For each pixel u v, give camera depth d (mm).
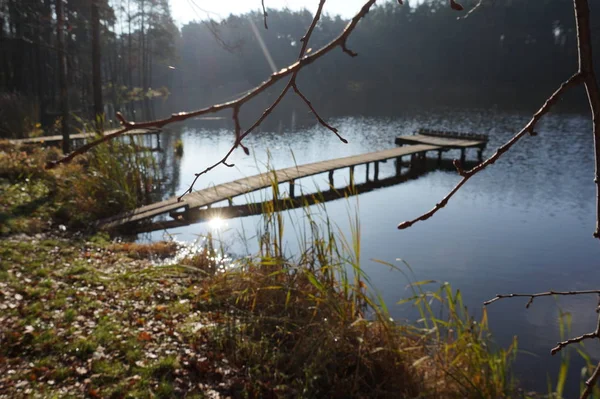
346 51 921
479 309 6496
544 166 16734
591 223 10594
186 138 24641
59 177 10750
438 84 61438
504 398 3977
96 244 8070
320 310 4992
